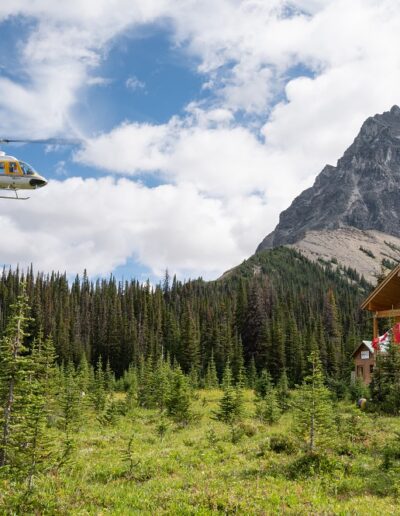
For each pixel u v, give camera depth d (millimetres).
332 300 116625
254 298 93812
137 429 25188
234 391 27672
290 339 80062
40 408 13125
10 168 28453
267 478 12781
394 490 11516
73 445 15445
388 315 26859
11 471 12477
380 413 23516
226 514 10203
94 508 10750
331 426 16500
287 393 32875
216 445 18109
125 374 64438
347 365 73312
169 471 14438
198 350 81438
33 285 123375
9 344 13922
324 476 12734
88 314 115688
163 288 163625
